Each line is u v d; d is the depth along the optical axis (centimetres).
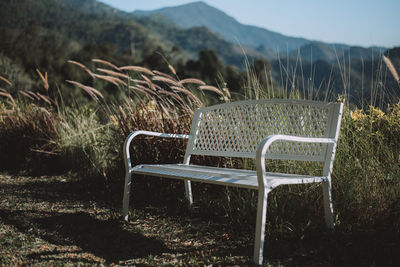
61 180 478
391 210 259
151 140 407
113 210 342
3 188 430
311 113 276
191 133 349
